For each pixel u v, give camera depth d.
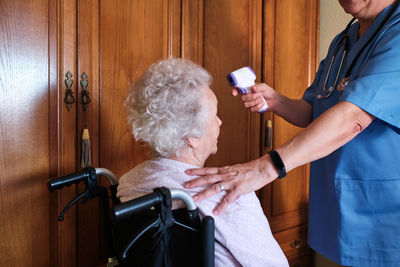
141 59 1.18
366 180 0.88
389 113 0.71
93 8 1.06
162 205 0.50
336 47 1.09
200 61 1.34
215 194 0.62
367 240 0.90
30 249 0.97
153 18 1.21
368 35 0.91
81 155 1.04
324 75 1.12
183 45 1.28
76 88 1.03
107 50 1.10
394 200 0.85
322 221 1.05
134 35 1.16
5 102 0.91
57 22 0.98
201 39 1.34
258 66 1.53
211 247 0.51
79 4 1.02
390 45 0.77
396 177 0.85
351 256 0.92
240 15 1.45
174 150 0.65
